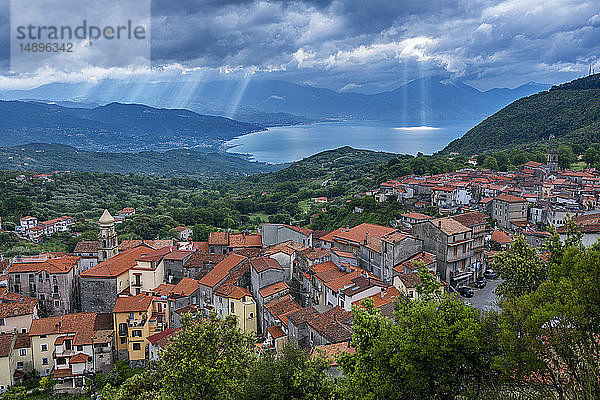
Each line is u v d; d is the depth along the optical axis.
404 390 40.94
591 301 35.34
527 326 35.69
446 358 39.25
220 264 110.81
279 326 86.44
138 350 92.06
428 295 51.09
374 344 43.94
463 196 173.50
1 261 124.75
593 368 33.78
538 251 90.69
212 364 48.53
